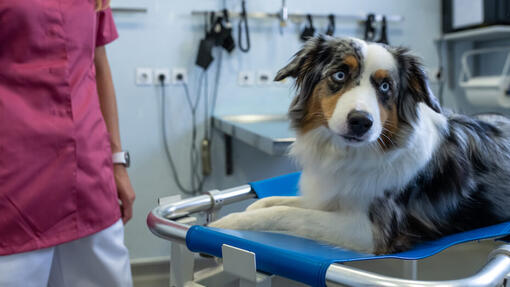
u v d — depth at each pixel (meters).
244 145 2.97
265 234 0.90
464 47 3.26
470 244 1.81
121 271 1.19
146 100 2.78
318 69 1.11
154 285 2.68
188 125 2.87
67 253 1.13
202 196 1.14
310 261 0.69
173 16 2.75
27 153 1.00
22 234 1.01
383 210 1.00
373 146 1.01
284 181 1.37
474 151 1.16
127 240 2.85
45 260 1.06
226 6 2.83
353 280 0.63
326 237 0.97
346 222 0.98
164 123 2.83
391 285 0.61
